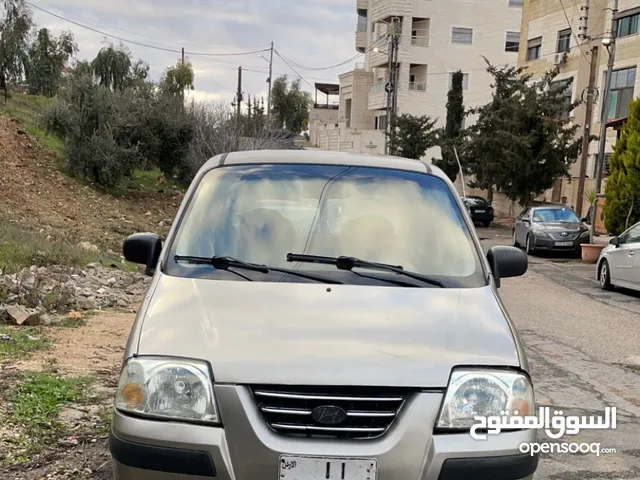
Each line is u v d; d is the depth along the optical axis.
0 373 5.57
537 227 20.11
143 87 29.09
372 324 2.98
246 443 2.60
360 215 3.90
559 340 8.51
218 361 2.71
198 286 3.29
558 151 31.28
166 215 23.33
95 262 12.77
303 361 2.69
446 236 3.86
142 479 2.67
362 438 2.62
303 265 3.53
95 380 5.66
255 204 3.92
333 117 76.44
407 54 53.16
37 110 28.17
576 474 4.36
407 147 44.16
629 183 17.38
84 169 24.58
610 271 13.07
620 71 30.44
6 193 19.12
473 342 2.93
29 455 4.13
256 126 36.31
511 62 54.66
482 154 33.19
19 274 9.65
